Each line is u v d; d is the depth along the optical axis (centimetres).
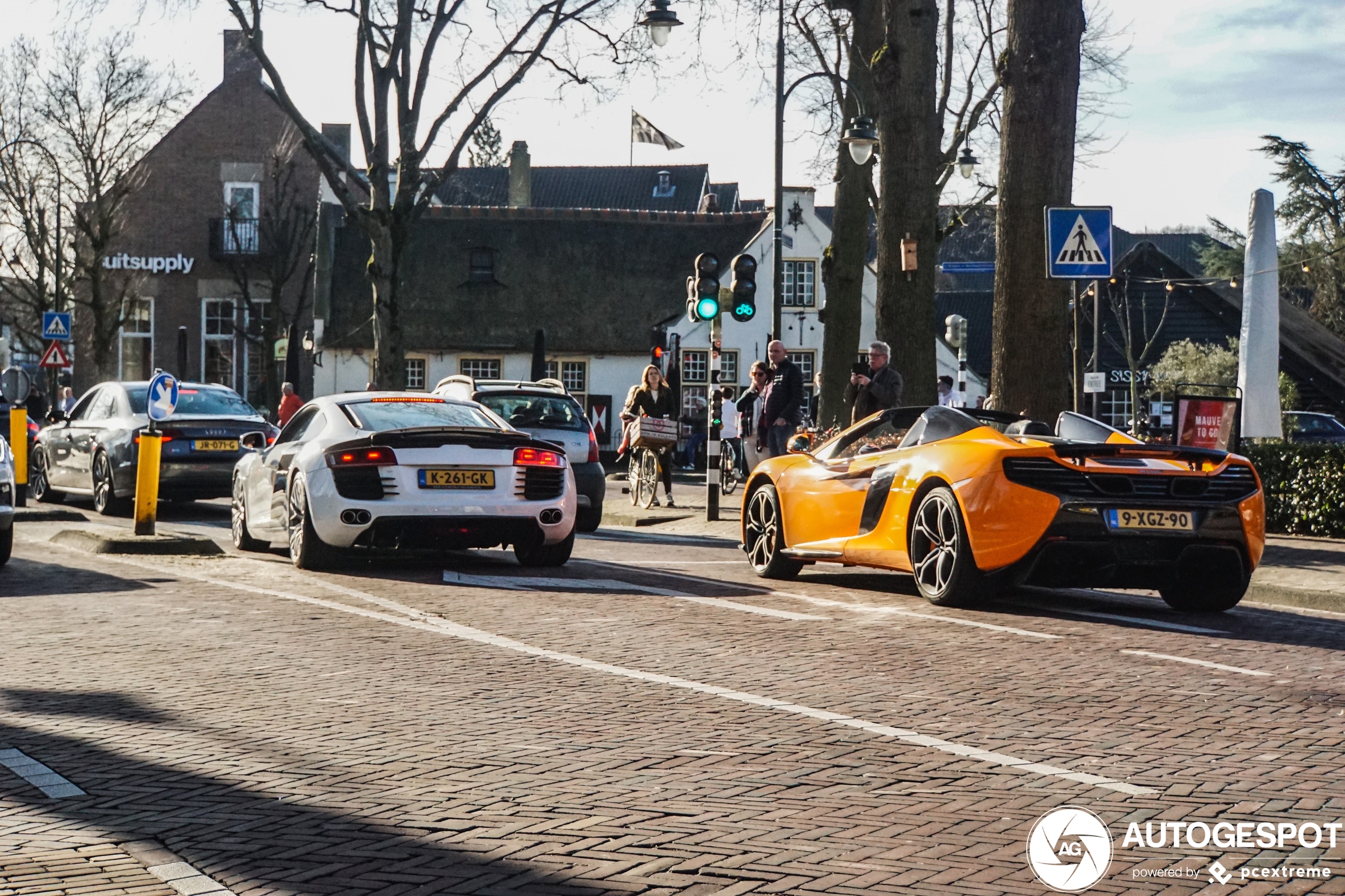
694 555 1484
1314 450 1662
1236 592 1034
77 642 850
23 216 4512
